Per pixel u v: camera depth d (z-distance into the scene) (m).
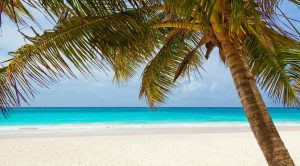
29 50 3.72
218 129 20.30
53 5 2.59
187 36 6.54
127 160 9.66
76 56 3.77
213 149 11.56
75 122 35.28
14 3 2.64
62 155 10.32
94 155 10.37
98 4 3.34
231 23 3.16
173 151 11.09
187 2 2.98
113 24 3.97
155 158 9.98
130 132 17.67
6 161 9.44
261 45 5.14
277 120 40.97
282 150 3.74
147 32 4.38
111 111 70.38
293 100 5.61
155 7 4.25
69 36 3.82
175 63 6.98
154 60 6.66
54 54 3.74
